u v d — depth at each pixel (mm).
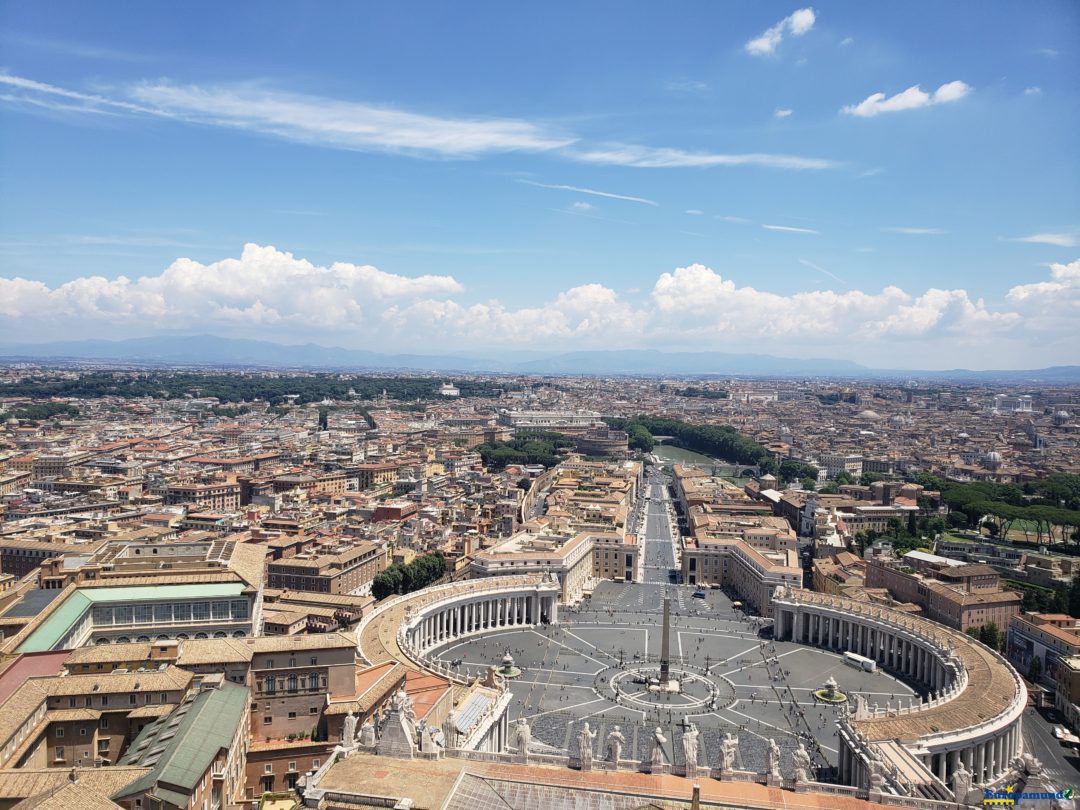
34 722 158250
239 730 164750
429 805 134625
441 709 189125
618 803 143000
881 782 155750
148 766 141625
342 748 155875
